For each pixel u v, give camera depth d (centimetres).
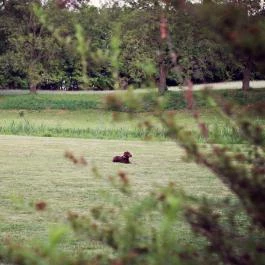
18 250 535
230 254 590
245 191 596
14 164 4962
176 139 586
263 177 595
